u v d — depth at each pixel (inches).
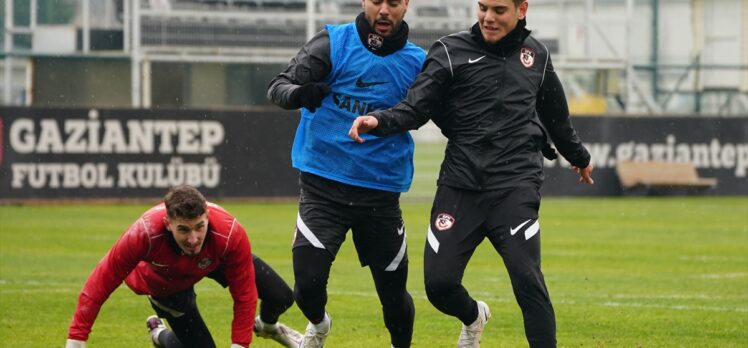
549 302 853.8
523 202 867.4
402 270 946.7
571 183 3144.7
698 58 3614.7
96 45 3253.0
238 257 813.9
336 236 913.5
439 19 3336.6
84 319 796.0
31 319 1209.4
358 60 916.0
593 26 3496.6
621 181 3157.0
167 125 2787.9
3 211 2544.3
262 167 2869.1
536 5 3870.6
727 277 1611.7
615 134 3161.9
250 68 3395.7
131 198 2768.2
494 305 1343.5
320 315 928.9
